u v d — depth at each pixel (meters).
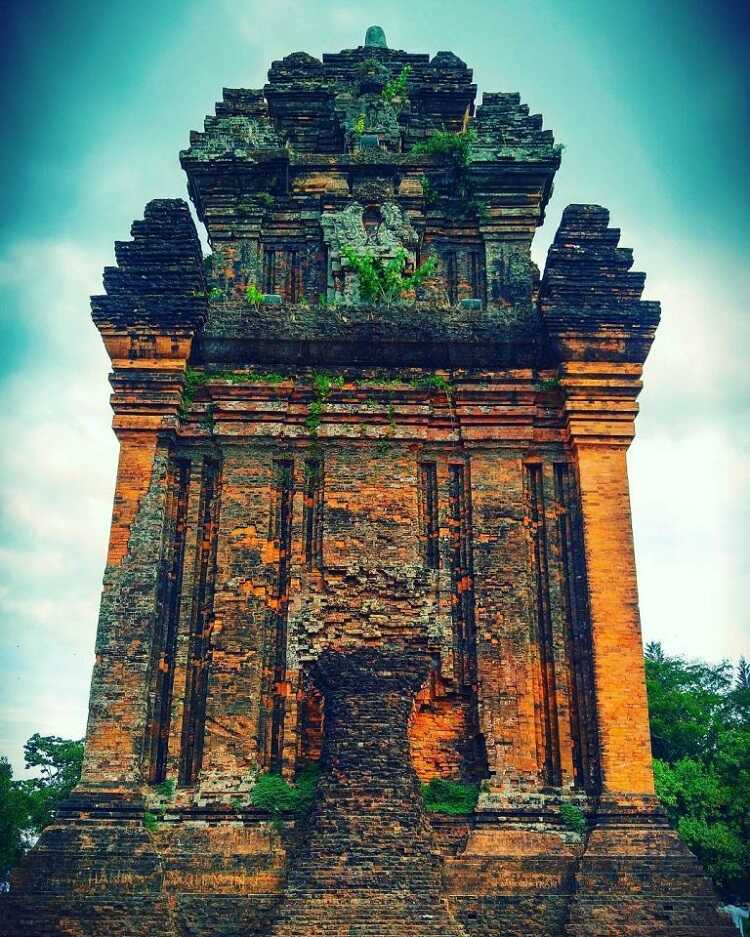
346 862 15.98
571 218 20.28
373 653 17.77
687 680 43.41
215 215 22.52
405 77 24.14
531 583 18.83
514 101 23.33
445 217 22.61
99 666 17.59
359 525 18.92
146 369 19.42
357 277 21.59
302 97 24.41
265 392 19.75
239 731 17.42
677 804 31.27
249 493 19.11
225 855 16.52
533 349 20.00
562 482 19.48
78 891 15.82
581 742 17.59
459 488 19.55
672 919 15.62
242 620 18.16
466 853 16.55
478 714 17.67
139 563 18.30
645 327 19.55
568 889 16.25
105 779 16.81
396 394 19.81
